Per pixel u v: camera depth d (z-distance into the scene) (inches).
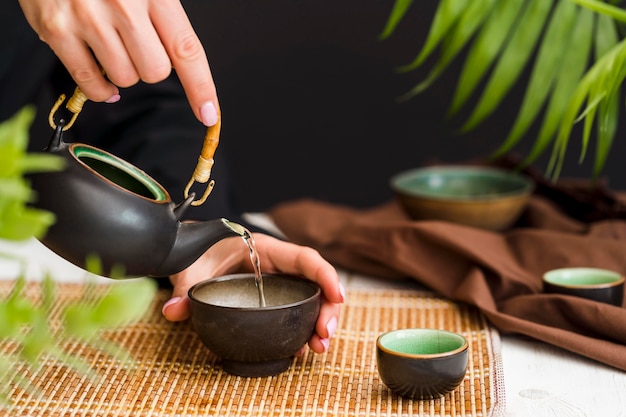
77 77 39.2
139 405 39.9
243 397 40.6
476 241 51.1
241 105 71.8
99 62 39.1
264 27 70.6
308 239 55.1
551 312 45.4
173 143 53.8
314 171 72.9
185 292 44.6
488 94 51.0
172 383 41.5
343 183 73.0
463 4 49.4
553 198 57.7
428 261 50.5
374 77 70.7
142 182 39.8
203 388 41.2
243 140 72.6
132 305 29.4
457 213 53.7
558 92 49.9
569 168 70.2
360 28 70.1
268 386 41.3
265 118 72.1
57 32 38.2
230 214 52.2
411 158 71.8
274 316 40.5
